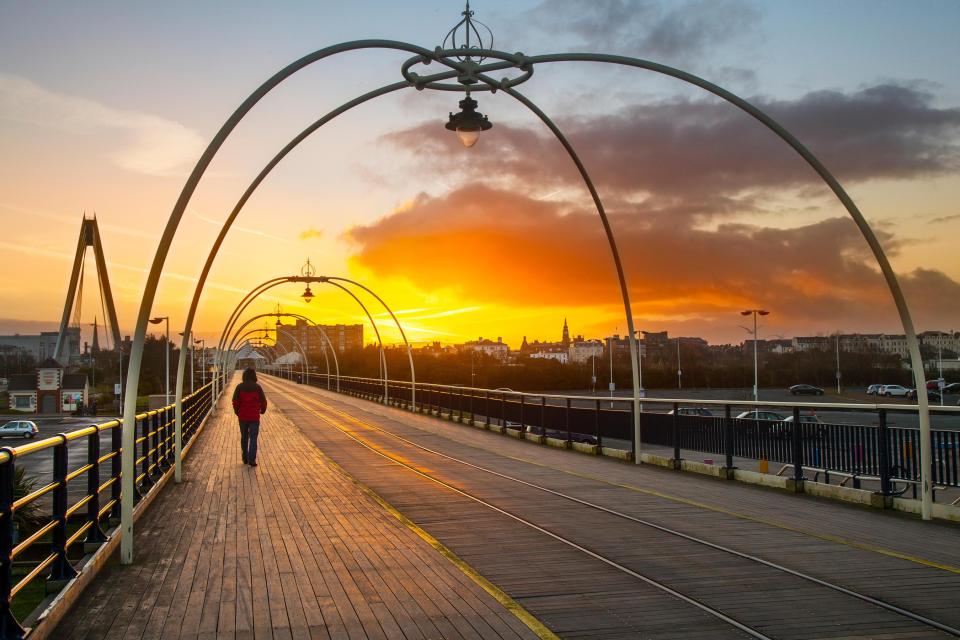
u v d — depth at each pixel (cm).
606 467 1595
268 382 9831
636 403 1683
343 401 4588
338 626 566
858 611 605
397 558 776
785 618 588
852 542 858
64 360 12606
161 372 10919
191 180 821
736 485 1325
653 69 1006
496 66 959
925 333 10644
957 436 992
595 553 802
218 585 676
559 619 586
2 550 479
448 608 610
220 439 2128
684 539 873
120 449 920
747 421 1370
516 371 8344
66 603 597
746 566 748
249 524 948
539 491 1244
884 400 6081
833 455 1180
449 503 1117
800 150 1019
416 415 3353
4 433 4991
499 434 2458
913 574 718
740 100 1010
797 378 8181
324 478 1373
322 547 825
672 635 551
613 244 1608
